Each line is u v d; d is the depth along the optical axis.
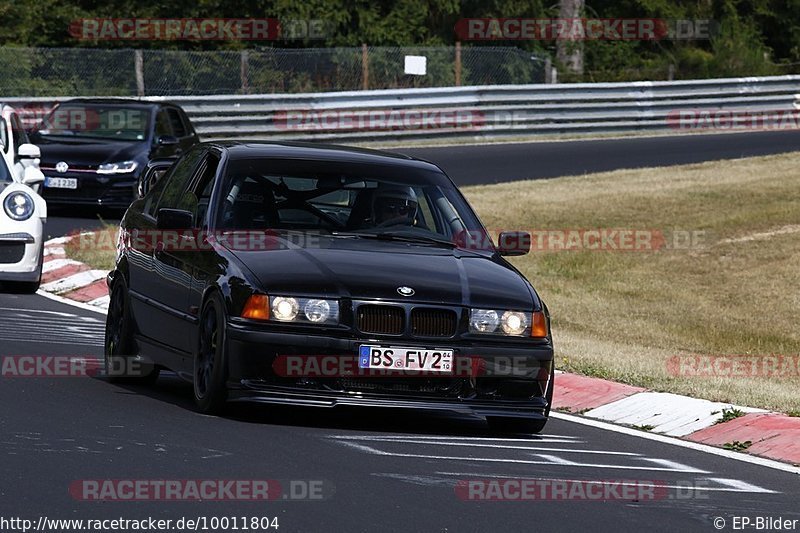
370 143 99.06
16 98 87.19
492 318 26.97
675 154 95.38
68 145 67.31
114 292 33.16
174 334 29.23
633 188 76.31
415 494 21.45
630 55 149.38
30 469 21.64
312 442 25.08
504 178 82.12
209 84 108.81
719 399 32.84
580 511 21.20
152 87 106.56
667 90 112.38
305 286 26.33
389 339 26.25
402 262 27.84
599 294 54.53
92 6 122.81
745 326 49.62
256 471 22.30
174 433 25.08
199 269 28.27
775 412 31.16
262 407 28.62
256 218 29.19
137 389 30.89
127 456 22.91
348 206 29.88
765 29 168.25
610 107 109.44
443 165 87.75
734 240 62.72
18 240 46.81
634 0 151.50
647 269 58.50
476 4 138.88
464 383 26.73
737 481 24.88
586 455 26.34
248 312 26.17
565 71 133.12
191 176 31.62
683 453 27.59
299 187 29.94
